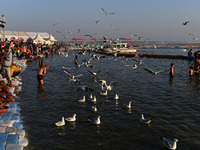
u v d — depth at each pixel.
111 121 9.90
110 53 63.50
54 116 10.45
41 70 17.77
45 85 17.50
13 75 16.95
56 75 22.95
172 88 16.91
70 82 19.00
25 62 33.06
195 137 8.25
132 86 17.67
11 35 72.44
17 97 13.58
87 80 20.25
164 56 48.69
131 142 7.87
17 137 7.57
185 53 76.88
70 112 11.09
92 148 7.41
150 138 8.18
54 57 49.56
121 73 25.17
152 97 14.20
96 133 8.59
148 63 38.06
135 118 10.30
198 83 18.91
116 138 8.18
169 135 8.44
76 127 9.19
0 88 9.91
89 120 9.73
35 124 9.36
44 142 7.73
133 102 13.02
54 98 13.65
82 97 13.99
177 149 7.34
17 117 9.84
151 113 11.02
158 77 22.20
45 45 63.75
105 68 30.14
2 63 14.61
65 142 7.79
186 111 11.33
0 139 7.19
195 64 23.16
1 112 9.88
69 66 31.91
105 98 13.89
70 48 94.62
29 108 11.52
